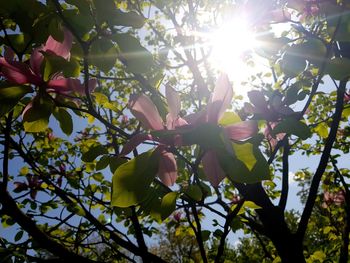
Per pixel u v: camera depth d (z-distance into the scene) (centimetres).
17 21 40
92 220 112
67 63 39
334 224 197
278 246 107
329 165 180
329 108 160
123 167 36
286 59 53
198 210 123
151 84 60
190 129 34
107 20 40
